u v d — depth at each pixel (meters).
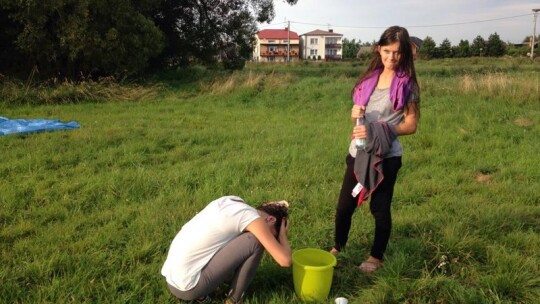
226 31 22.41
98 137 8.13
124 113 11.71
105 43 15.13
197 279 3.03
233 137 8.64
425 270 3.65
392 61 3.44
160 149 7.66
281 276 3.59
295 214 4.88
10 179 5.94
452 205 5.10
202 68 23.67
